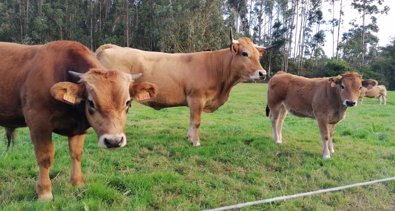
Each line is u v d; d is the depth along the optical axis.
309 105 4.32
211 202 2.69
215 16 23.28
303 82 4.46
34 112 2.43
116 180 2.88
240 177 3.28
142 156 3.72
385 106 10.66
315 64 30.03
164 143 4.18
